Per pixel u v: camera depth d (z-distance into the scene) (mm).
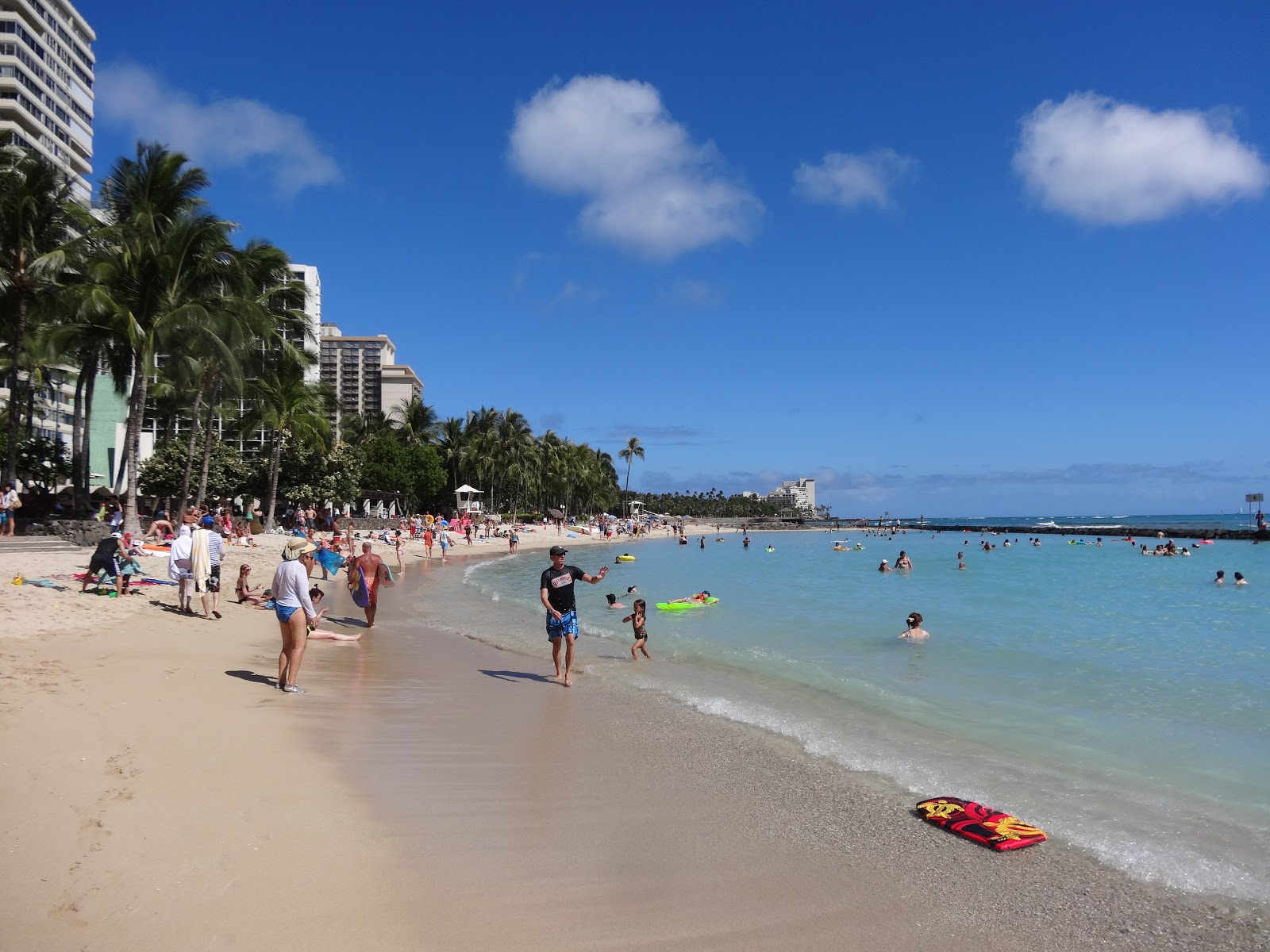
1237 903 4473
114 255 25516
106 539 15008
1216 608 21625
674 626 17438
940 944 3930
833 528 170625
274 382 39375
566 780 6375
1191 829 5633
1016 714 9242
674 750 7379
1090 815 5895
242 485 47312
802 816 5727
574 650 13891
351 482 51781
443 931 3789
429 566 38094
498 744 7363
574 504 123625
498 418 87188
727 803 5957
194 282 27062
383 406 140375
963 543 82688
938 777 6754
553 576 10562
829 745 7699
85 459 30578
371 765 6355
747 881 4578
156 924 3570
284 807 5203
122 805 4867
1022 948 3920
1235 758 7484
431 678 10531
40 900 3674
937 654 13672
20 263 25109
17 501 23547
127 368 28375
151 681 8367
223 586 19828
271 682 9188
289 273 36062
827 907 4293
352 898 4035
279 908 3844
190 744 6281
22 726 6172
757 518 188750
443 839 4949
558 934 3840
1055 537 105688
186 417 45906
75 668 8555
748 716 8859
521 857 4766
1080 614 20078
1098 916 4266
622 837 5191
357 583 15930
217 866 4234
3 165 25328
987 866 4914
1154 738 8203
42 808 4699
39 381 35469
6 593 13297
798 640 15250
